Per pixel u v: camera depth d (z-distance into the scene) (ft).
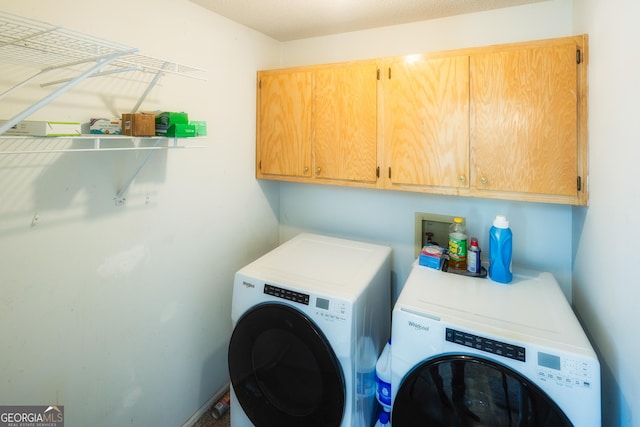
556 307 3.89
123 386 4.65
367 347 4.65
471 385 3.38
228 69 5.82
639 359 2.70
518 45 4.39
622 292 3.05
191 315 5.63
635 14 2.75
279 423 4.65
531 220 5.38
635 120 2.77
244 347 4.72
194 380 5.81
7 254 3.38
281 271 4.93
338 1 5.05
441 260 5.26
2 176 3.30
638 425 2.71
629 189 2.90
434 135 4.98
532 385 3.11
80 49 3.18
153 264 4.92
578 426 3.00
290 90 6.12
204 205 5.68
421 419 3.66
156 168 4.85
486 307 3.90
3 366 3.44
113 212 4.33
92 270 4.14
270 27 6.18
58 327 3.86
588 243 4.20
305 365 4.43
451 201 5.95
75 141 3.83
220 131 5.80
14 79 3.29
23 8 3.24
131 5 4.21
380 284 5.26
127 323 4.63
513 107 4.47
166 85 4.76
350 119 5.61
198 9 5.17
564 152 4.26
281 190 7.63
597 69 3.76
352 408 4.22
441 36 5.68
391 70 5.19
